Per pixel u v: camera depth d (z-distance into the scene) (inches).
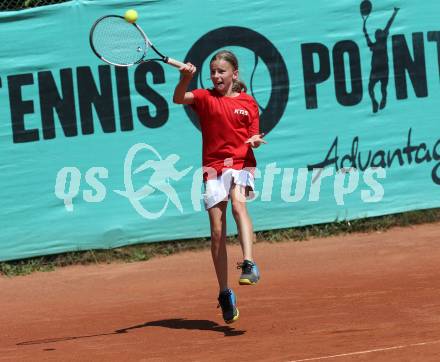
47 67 818.2
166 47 843.4
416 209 911.7
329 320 511.5
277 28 868.6
